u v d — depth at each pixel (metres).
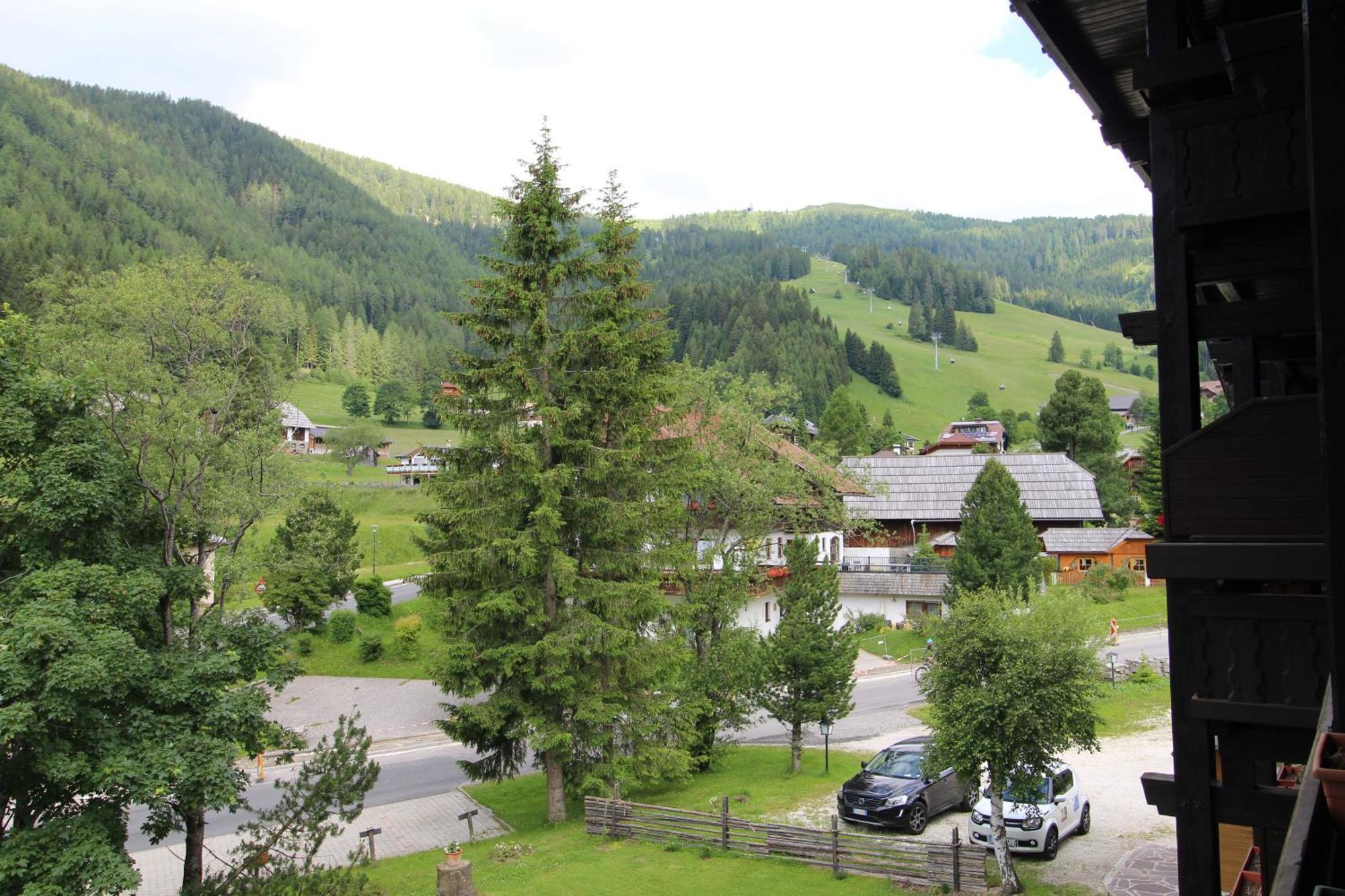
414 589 55.50
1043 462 60.31
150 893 19.53
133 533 17.06
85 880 12.61
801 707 25.02
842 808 20.50
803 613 25.11
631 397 23.28
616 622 22.88
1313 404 7.43
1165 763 25.31
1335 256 5.22
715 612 27.19
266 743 16.48
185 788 13.97
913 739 22.97
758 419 29.92
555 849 20.31
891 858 17.59
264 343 25.22
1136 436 131.25
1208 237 8.23
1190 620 7.80
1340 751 4.45
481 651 22.66
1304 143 7.50
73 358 19.03
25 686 12.20
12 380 14.90
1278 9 8.03
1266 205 7.61
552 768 22.89
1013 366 195.25
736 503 29.50
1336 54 5.25
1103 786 23.33
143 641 15.72
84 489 14.31
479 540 22.28
